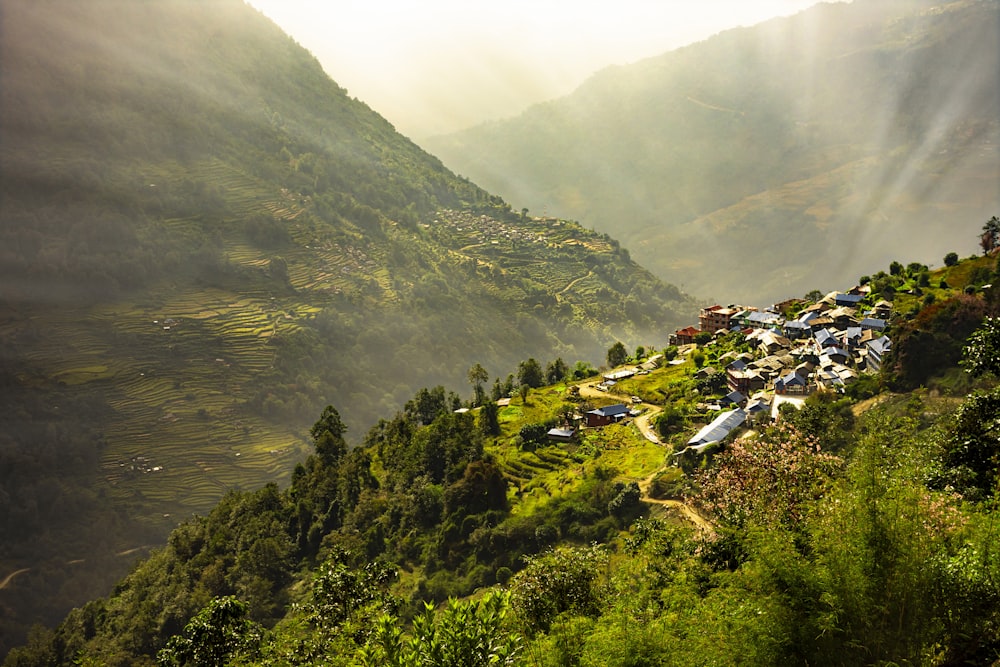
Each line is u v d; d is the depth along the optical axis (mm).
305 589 83875
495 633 15391
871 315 112125
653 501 71500
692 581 19453
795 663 12516
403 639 15828
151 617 86625
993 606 12898
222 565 91812
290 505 105625
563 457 95938
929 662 12547
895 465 16359
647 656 14312
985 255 116375
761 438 27703
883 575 12781
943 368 71875
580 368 143750
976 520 14938
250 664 27141
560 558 27594
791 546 14227
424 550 82438
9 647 135500
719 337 137375
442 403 131500
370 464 112562
